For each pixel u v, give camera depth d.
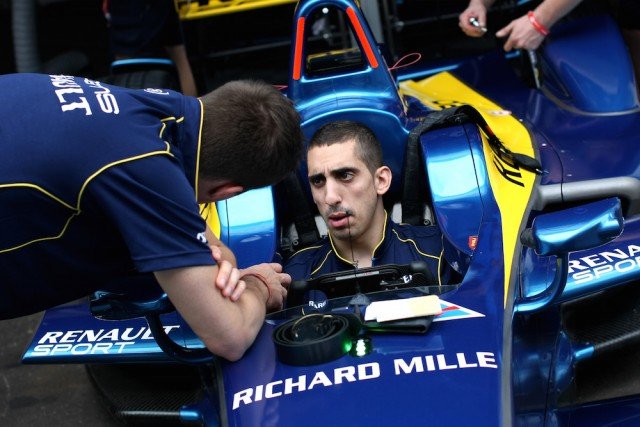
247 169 3.70
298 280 5.11
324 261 5.50
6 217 3.52
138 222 3.48
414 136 5.79
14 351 7.44
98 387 5.99
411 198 5.78
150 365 6.00
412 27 9.20
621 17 8.04
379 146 5.40
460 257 5.11
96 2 16.44
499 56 8.25
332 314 4.16
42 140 3.48
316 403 3.70
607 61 7.27
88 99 3.57
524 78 7.84
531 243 4.05
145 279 4.40
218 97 3.72
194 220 3.59
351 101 5.89
